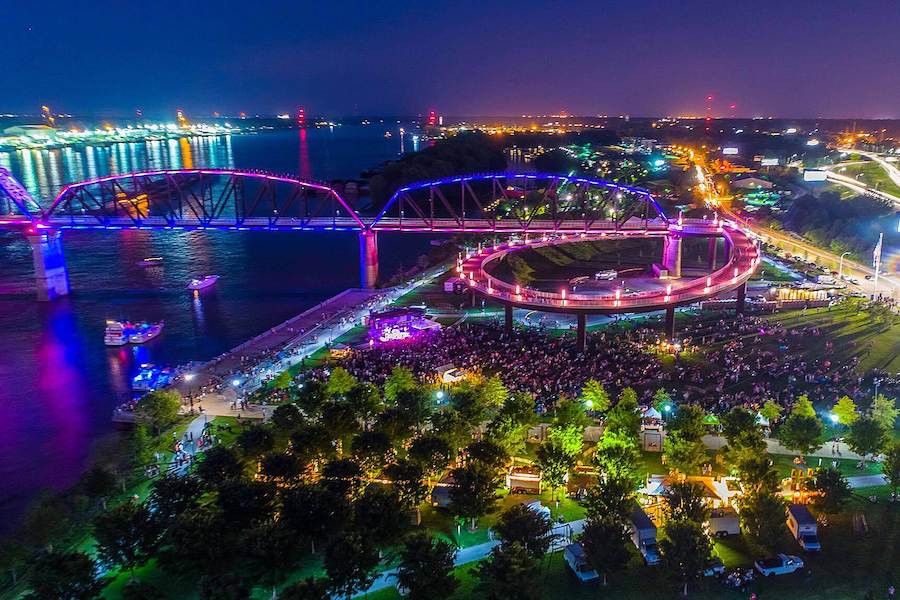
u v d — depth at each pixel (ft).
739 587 203.41
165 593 207.51
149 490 269.23
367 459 266.16
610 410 307.37
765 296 559.79
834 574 209.26
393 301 570.05
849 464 280.31
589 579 207.10
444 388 363.15
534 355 407.23
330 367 399.65
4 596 211.61
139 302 611.47
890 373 388.16
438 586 189.78
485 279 491.31
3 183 630.74
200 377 404.36
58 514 238.89
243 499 226.99
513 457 279.49
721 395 351.05
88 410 383.24
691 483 239.09
